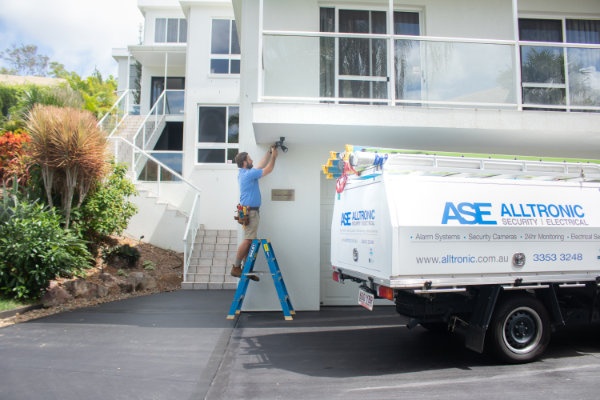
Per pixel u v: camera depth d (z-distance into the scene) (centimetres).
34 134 923
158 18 1953
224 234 1248
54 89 1338
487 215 520
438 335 662
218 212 1430
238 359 549
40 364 518
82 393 439
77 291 848
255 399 432
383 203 504
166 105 1712
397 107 709
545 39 938
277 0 841
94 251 1016
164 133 1775
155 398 432
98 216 994
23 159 975
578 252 550
